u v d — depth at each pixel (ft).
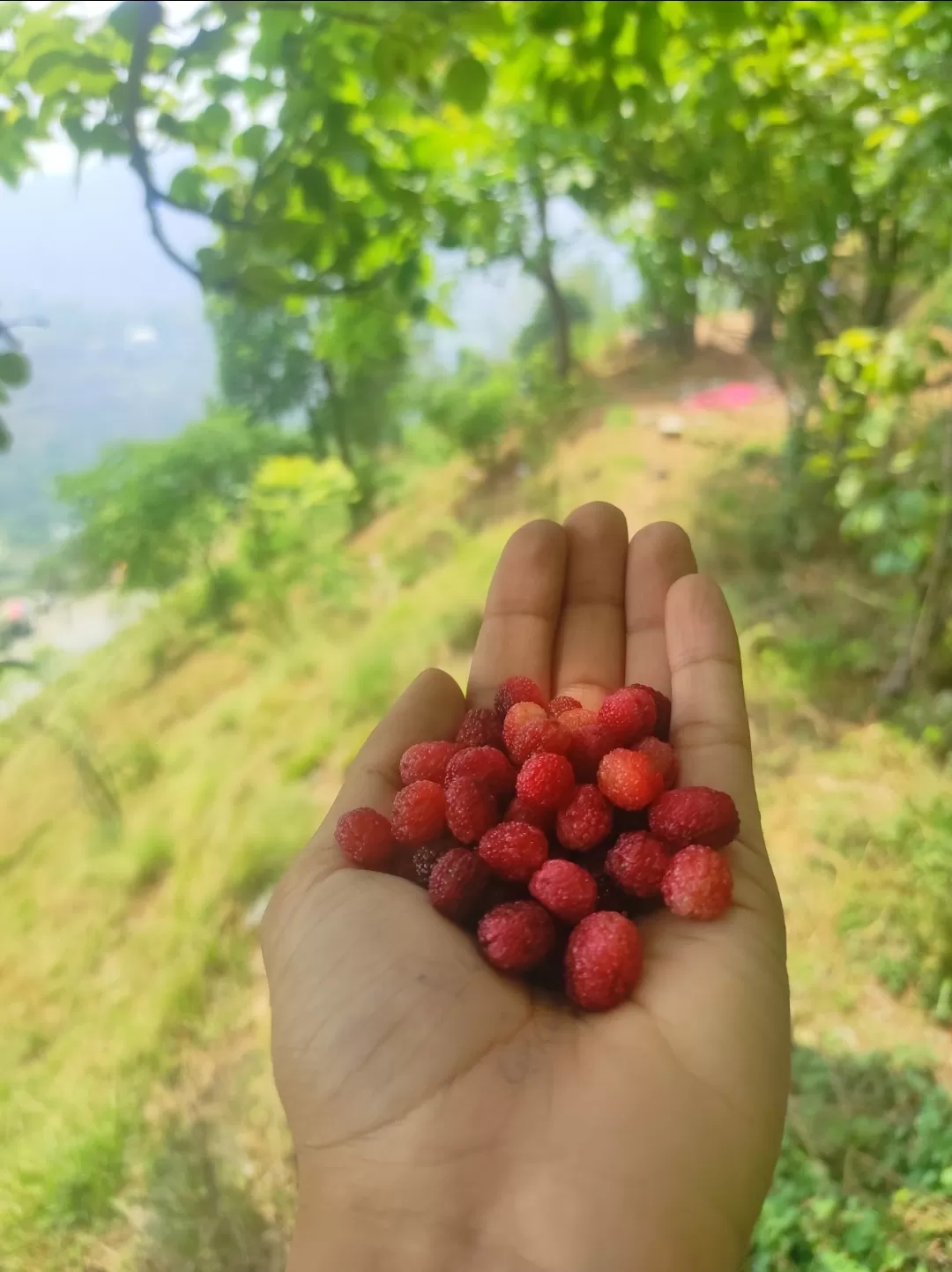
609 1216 0.35
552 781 0.51
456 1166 0.37
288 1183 0.75
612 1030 0.41
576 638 0.75
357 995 0.41
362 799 0.57
